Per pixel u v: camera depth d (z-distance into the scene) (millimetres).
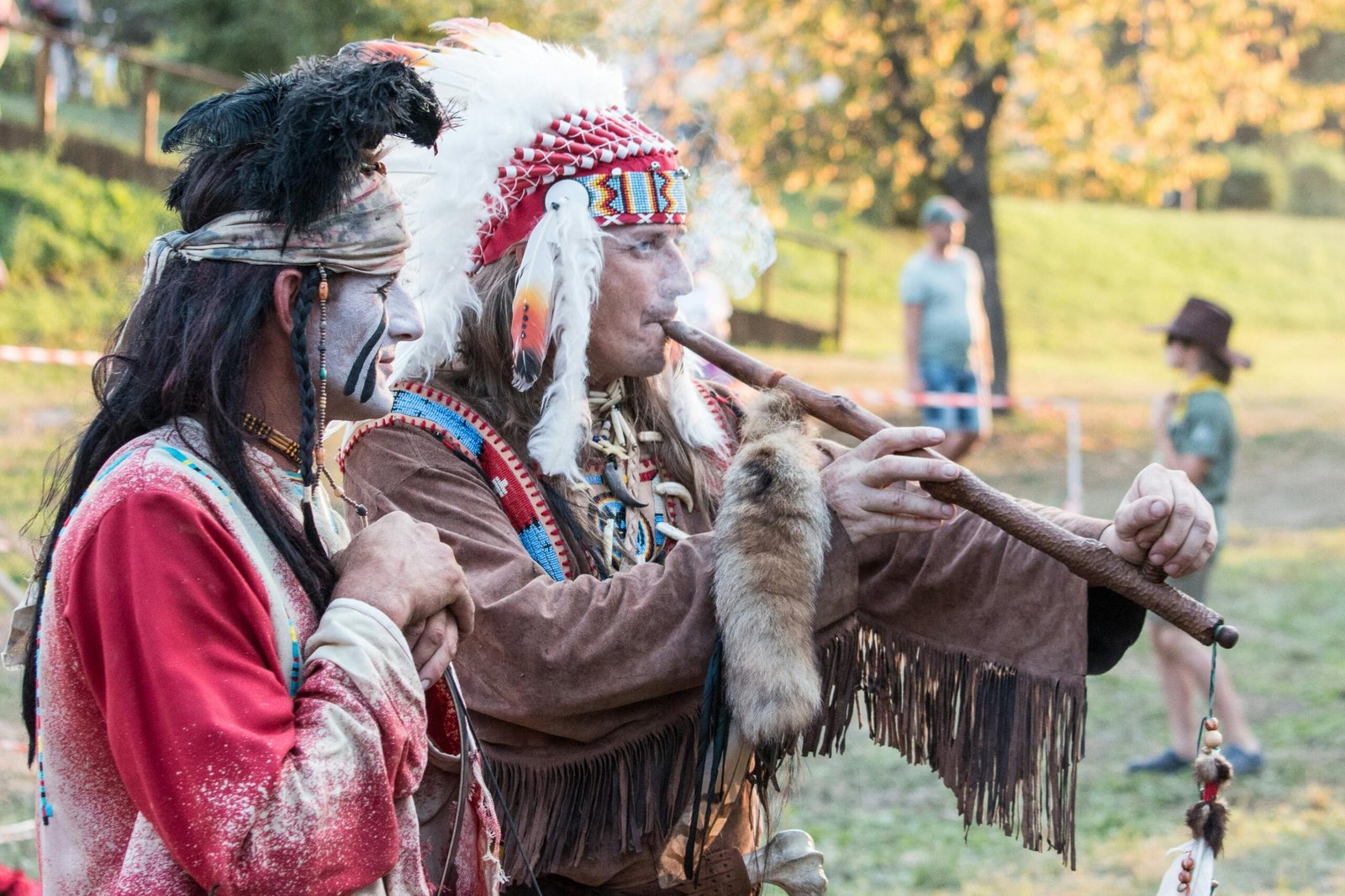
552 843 2713
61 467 2191
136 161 18188
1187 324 8016
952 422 13852
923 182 30906
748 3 18078
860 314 27250
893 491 2611
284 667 2006
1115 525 2566
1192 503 2506
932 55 18859
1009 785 2793
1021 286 30953
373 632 2033
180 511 1912
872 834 6715
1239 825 6902
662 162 2932
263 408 2115
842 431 2762
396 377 2881
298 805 1845
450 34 3029
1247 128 45312
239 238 2043
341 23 20156
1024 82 20188
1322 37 43438
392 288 2215
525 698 2625
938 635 2867
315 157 2000
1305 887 6129
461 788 2344
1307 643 10078
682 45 17641
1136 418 20422
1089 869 6324
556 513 2887
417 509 2777
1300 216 43062
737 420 3264
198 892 1854
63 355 11867
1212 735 2611
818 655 2648
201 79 19141
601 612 2633
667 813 2740
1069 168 22047
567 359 2842
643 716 2736
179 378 2033
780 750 2607
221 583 1916
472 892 2422
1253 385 24859
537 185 2865
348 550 2168
